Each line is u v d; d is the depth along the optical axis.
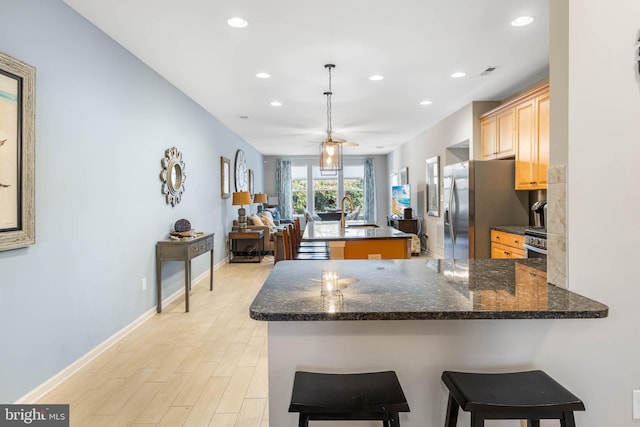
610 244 1.42
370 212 11.62
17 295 2.12
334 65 3.74
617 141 1.41
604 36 1.42
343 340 1.43
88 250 2.79
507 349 1.43
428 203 7.36
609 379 1.41
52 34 2.40
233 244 7.14
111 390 2.37
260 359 2.83
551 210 1.57
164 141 4.15
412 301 1.33
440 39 3.16
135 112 3.50
